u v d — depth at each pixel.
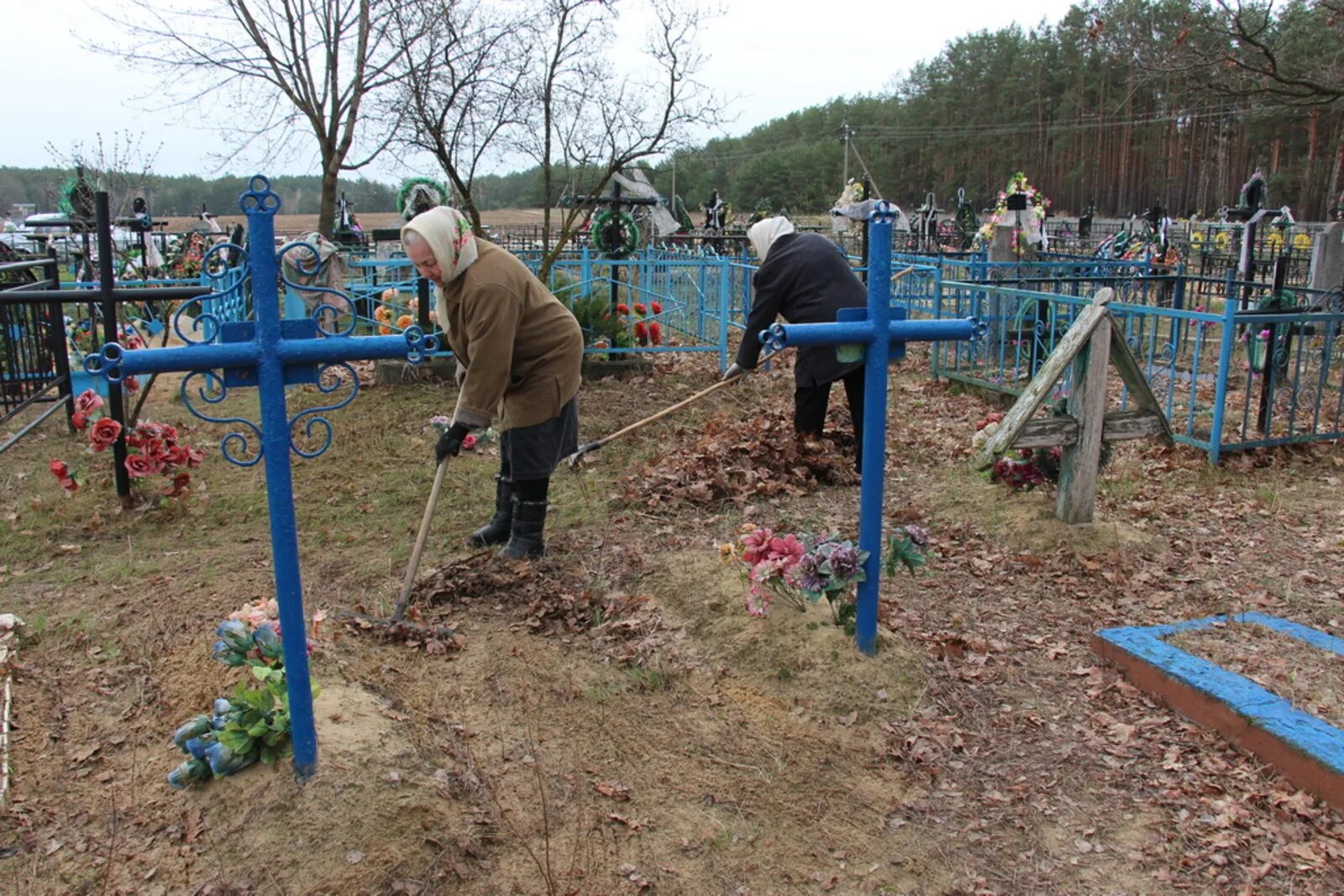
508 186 25.67
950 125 62.12
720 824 2.87
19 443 6.73
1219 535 5.02
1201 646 3.65
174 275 15.91
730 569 4.29
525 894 2.57
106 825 2.74
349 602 4.16
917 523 5.16
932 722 3.34
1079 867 2.74
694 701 3.45
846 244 24.95
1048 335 8.18
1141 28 12.73
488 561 4.55
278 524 2.56
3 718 3.20
